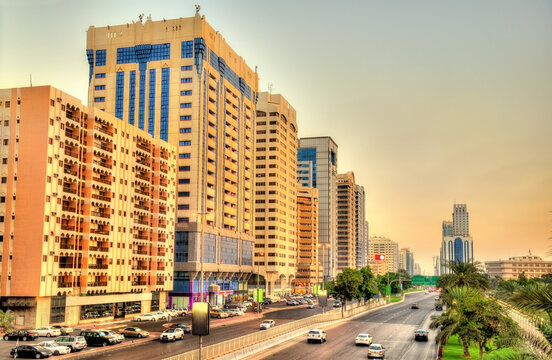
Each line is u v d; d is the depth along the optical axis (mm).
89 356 66188
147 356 65938
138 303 129250
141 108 170250
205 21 171625
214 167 176750
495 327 61375
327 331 103875
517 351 27234
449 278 98250
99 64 175250
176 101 168250
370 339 84125
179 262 162250
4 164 100312
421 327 114625
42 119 99688
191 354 53844
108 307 117250
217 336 88750
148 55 171875
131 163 127062
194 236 162125
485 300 64375
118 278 120375
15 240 97875
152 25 172500
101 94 173875
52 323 99375
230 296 188500
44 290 97000
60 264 102625
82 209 110938
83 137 112000
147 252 132875
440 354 71938
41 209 97688
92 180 112188
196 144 165500
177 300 161625
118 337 78625
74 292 106250
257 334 75250
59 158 102562
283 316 135750
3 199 99625
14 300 96750
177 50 170125
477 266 98938
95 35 176625
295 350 75812
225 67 188125
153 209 137000
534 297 19922
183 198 164625
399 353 75438
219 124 181875
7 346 74062
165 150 143125
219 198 181125
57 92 102750
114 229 119688
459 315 63625
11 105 101188
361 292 157750
